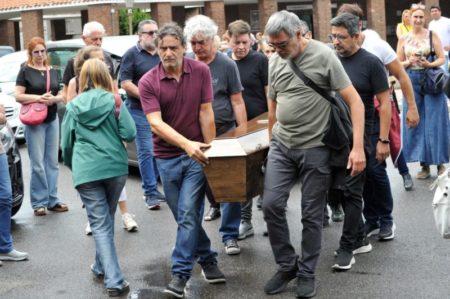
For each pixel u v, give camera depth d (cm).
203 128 583
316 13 3834
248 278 615
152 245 729
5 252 690
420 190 905
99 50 675
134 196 957
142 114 866
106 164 593
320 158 557
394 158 753
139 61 862
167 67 565
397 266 626
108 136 598
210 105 583
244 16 4150
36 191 880
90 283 623
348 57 627
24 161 1256
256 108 767
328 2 3828
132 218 800
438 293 560
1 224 686
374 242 698
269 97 579
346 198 617
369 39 688
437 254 654
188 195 569
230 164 541
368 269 622
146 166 874
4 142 825
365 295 562
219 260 667
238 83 702
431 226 743
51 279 638
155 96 572
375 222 710
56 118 886
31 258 702
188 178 574
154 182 880
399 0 4181
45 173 885
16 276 650
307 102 552
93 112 592
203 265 602
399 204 841
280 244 571
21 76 863
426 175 973
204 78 579
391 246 682
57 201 895
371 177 683
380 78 624
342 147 559
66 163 621
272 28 532
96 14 3341
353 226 619
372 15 3862
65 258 699
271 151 574
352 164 552
